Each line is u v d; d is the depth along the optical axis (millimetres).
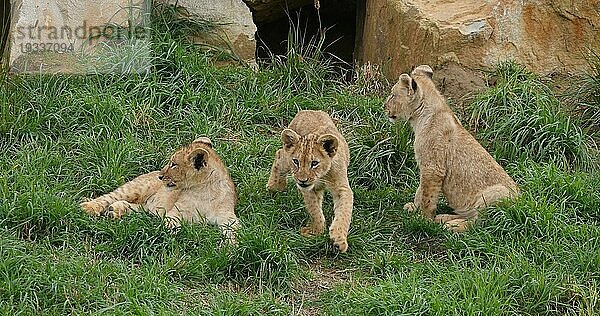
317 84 16484
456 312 9875
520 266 10867
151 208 12344
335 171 11789
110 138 13789
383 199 13219
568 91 16016
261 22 20453
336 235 11508
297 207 12648
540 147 14312
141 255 11008
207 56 16484
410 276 10617
